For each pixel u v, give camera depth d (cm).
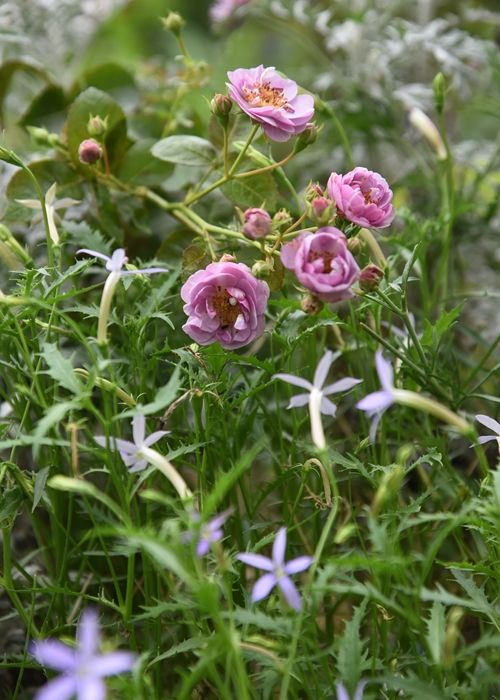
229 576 64
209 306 67
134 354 71
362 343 81
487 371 85
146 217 86
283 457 74
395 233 89
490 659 63
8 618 74
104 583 76
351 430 87
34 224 81
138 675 57
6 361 74
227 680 56
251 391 67
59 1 112
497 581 64
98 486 80
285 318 73
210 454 71
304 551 76
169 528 55
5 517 67
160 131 93
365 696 60
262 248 69
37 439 59
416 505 65
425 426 78
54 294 71
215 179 89
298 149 72
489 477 59
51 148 85
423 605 74
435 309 94
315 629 62
